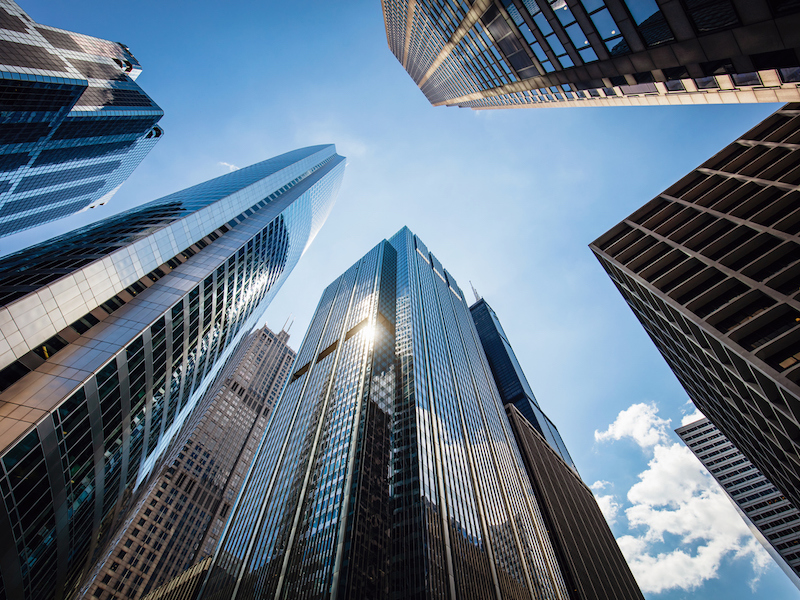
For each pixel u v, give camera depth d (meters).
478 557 84.38
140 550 113.81
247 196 88.38
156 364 53.41
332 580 64.81
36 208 128.62
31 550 38.53
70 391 38.09
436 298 191.25
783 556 130.50
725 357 44.97
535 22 30.02
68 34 124.62
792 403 36.00
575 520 167.88
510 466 141.12
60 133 106.88
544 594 100.75
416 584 67.44
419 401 107.50
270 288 106.56
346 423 100.50
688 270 52.31
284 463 110.31
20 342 37.53
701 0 17.38
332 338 158.62
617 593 149.88
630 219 67.50
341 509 77.50
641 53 23.39
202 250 69.75
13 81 83.44
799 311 38.94
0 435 32.56
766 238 45.78
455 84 80.19
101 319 46.84
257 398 190.62
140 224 65.44
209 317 67.94
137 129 136.50
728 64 19.69
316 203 151.25
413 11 72.06
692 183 64.44
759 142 57.94
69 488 41.25
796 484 52.06
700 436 165.75
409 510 80.69
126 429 50.34
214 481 147.62
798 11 14.68
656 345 71.44
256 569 83.12
